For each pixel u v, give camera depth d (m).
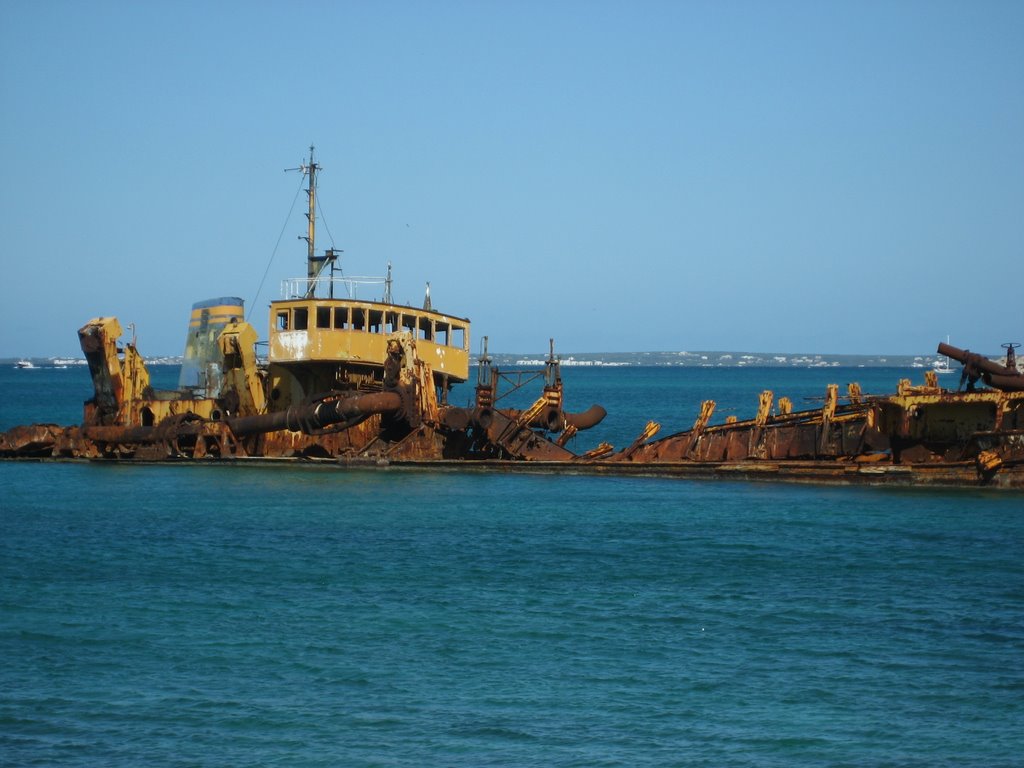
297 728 44.00
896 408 91.19
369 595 62.81
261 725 44.31
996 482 90.19
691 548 74.38
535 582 65.62
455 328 120.25
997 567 68.12
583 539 77.56
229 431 115.56
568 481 102.06
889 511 85.06
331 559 71.94
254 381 116.38
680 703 46.56
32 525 84.31
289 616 58.66
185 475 110.12
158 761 41.06
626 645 53.78
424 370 107.94
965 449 91.19
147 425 123.50
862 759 41.44
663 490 96.44
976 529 78.62
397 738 43.16
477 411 107.19
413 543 76.69
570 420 116.50
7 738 42.94
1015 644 53.41
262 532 80.94
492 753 41.91
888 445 93.12
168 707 46.03
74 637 55.09
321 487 100.94
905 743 42.66
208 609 59.97
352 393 107.25
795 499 90.69
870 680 48.94
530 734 43.56
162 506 92.81
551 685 48.59
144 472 113.44
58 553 74.19
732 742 42.84
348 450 114.81
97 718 44.91
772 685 48.47
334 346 109.44
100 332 123.69
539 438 108.88
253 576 67.44
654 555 72.44
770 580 65.75
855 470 94.00
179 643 54.12
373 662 51.47
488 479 103.81
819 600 61.31
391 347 107.75
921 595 62.12
